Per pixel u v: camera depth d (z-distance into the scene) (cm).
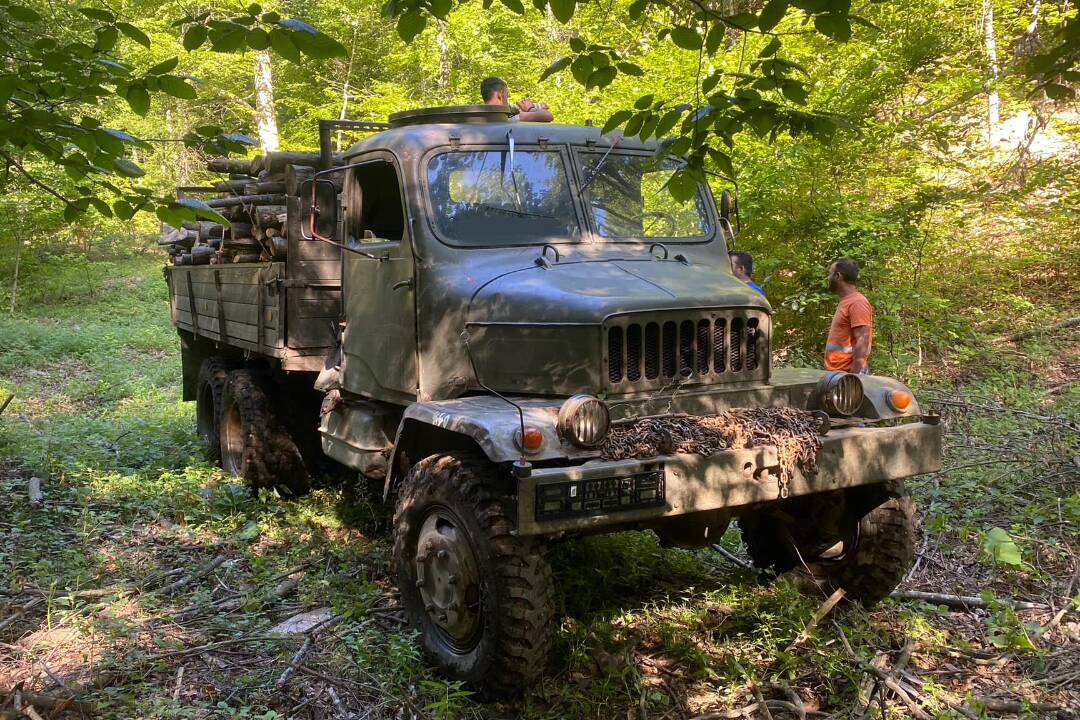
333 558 524
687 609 436
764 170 817
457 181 462
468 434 354
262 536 572
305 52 300
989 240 1118
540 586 352
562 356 387
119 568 509
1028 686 366
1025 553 487
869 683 363
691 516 394
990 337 968
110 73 328
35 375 1252
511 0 291
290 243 551
